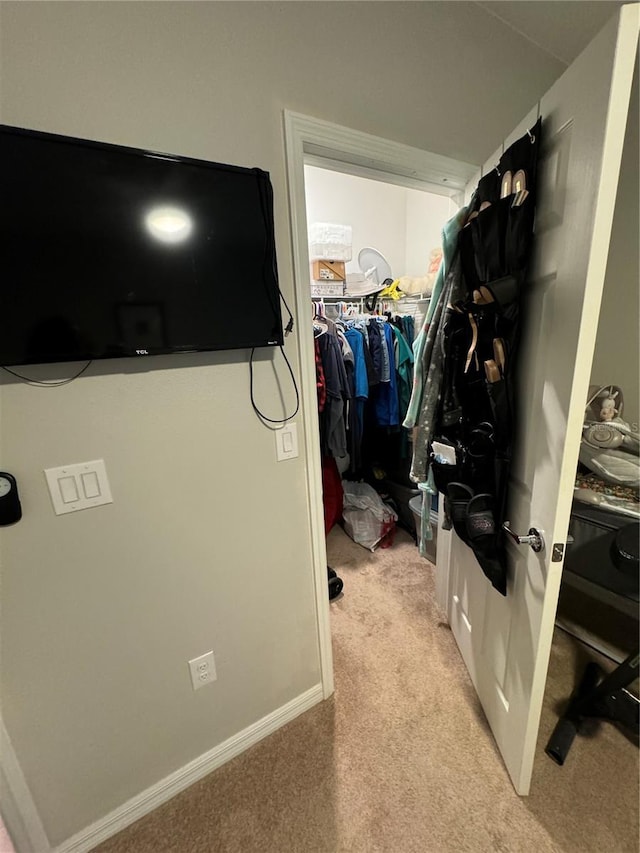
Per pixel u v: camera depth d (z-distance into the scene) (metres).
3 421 0.76
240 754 1.24
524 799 1.06
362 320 2.41
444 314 1.27
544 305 0.89
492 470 1.06
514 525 1.07
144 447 0.92
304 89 0.96
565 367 0.80
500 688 1.18
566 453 0.81
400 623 1.78
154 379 0.90
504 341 1.00
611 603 1.40
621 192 1.36
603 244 0.70
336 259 2.46
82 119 0.74
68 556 0.87
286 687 1.32
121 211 0.78
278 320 1.00
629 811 1.02
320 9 0.95
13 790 0.89
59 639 0.90
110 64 0.75
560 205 0.81
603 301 1.51
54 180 0.71
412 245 3.22
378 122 1.10
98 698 0.97
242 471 1.07
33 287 0.73
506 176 0.96
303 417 1.15
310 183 2.83
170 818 1.08
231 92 0.87
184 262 0.85
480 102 1.29
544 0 1.19
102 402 0.85
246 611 1.17
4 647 0.84
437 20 1.14
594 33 1.32
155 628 1.02
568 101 0.77
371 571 2.19
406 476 2.59
